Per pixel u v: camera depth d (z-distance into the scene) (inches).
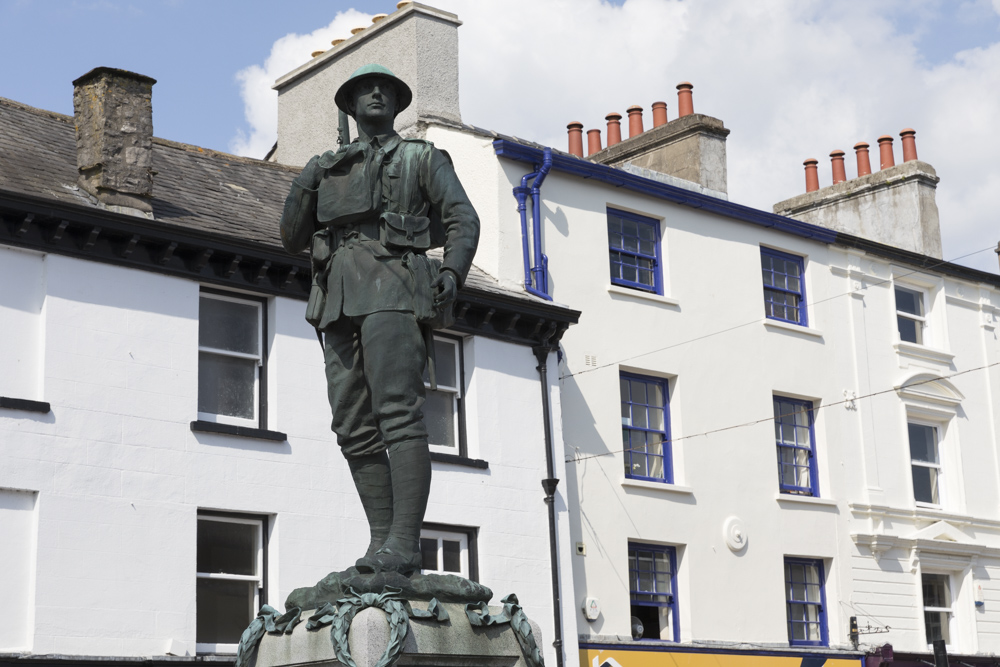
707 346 904.9
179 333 658.2
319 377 703.1
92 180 676.7
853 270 1013.2
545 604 757.9
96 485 613.0
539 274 818.2
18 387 606.9
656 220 910.4
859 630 938.1
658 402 881.5
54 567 592.1
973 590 1025.5
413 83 883.4
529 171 845.8
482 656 259.6
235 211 753.0
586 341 837.8
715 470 885.8
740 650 852.6
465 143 845.8
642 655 798.5
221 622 649.6
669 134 1034.1
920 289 1075.3
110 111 681.0
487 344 773.3
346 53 944.9
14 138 716.7
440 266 275.9
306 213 286.0
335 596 263.0
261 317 699.4
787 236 978.1
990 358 1098.7
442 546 729.6
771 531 905.5
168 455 639.8
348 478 700.0
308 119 978.1
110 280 641.0
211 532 655.8
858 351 1001.5
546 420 787.4
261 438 671.8
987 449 1075.9
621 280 876.6
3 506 589.3
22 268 619.5
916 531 995.3
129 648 606.5
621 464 835.4
